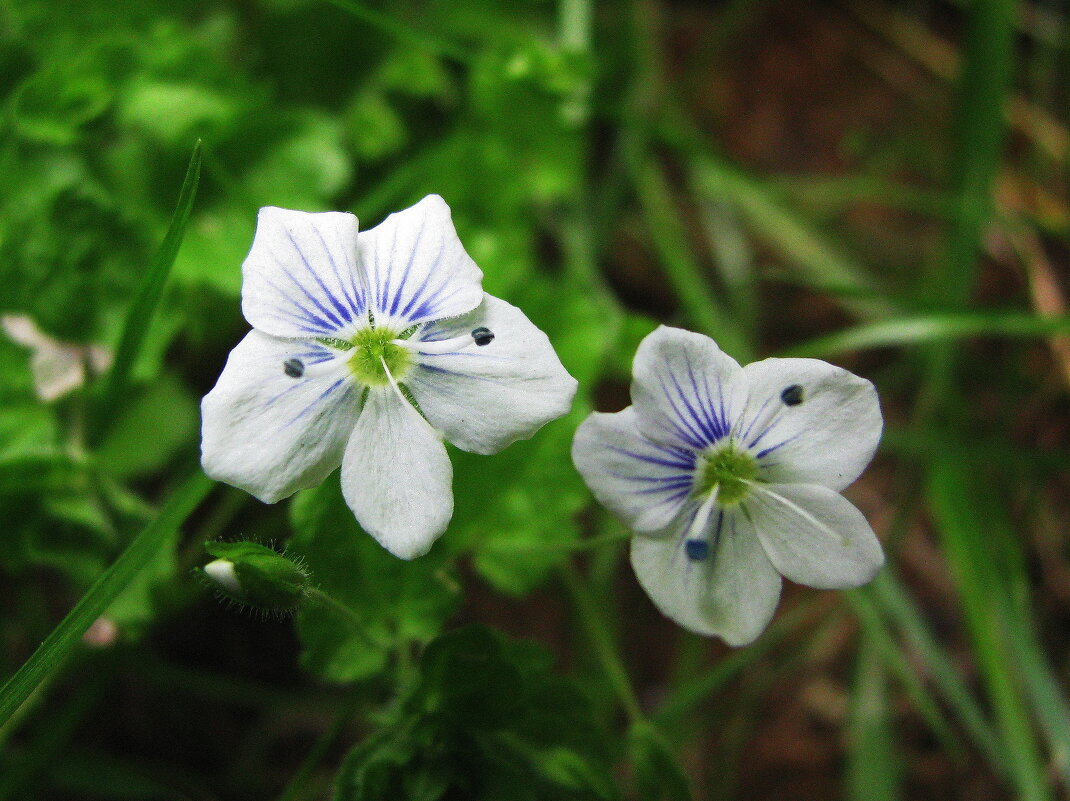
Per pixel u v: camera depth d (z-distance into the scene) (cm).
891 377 6
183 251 5
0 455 5
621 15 7
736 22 7
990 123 6
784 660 5
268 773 5
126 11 5
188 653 5
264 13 6
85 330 5
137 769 5
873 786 5
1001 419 6
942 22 7
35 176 5
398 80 6
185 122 5
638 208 6
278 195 5
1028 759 5
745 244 6
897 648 5
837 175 7
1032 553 6
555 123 6
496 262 5
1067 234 6
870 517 6
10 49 5
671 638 6
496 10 6
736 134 7
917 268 6
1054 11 7
